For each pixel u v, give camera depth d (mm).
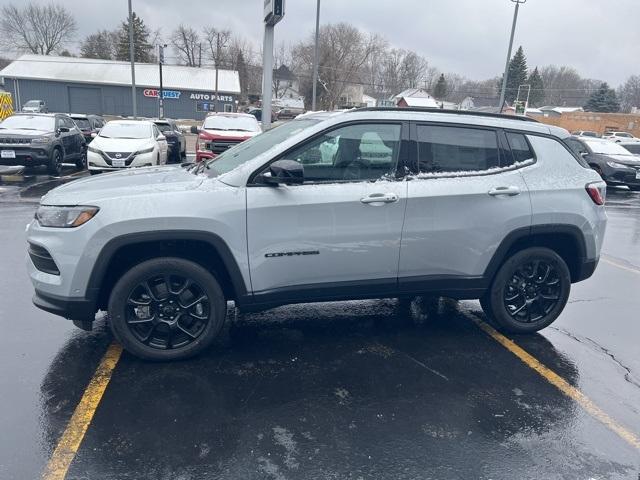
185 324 3949
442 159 4141
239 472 2756
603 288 6254
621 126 53531
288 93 89062
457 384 3760
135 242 3584
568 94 91500
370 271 4043
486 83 95188
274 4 10469
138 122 13961
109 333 4375
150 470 2748
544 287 4574
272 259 3822
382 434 3129
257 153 4039
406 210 3982
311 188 3826
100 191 3676
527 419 3350
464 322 4922
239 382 3668
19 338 4219
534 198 4258
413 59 83875
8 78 55250
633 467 2926
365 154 3977
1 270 5891
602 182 4602
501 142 4281
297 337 4457
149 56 82562
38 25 80500
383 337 4520
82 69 57906
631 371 4086
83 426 3096
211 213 3643
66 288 3596
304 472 2775
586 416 3416
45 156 13227
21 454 2836
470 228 4137
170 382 3631
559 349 4418
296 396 3514
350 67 67812
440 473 2811
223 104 60219
